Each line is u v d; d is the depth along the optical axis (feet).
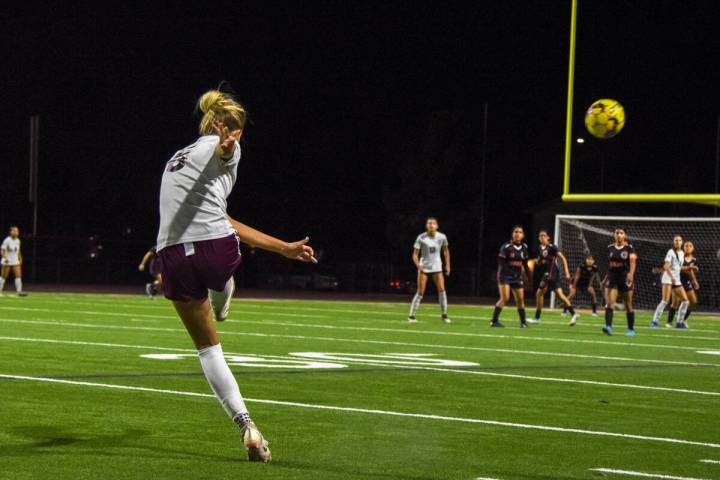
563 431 32.71
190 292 26.35
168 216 26.30
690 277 108.06
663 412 37.91
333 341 68.74
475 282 249.14
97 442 28.81
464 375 48.37
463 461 27.25
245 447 26.68
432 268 99.81
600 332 90.53
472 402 39.14
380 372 48.39
